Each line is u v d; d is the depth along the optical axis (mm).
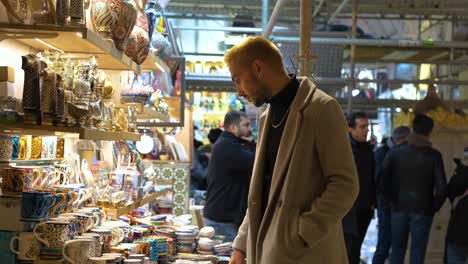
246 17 8695
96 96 2746
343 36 7438
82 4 2387
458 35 8594
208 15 8797
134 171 3525
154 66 4121
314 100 2473
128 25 2971
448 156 7656
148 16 3754
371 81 7430
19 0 2307
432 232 7570
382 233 6840
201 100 9680
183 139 6914
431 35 11359
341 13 8938
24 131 2621
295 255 2398
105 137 2682
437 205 6363
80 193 2752
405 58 8992
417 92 11227
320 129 2430
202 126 9695
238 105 9555
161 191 4219
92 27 2914
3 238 2260
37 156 2715
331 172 2408
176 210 5512
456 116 7742
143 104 3652
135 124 3582
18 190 2305
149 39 3510
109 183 3238
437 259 7531
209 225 5465
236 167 5344
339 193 2373
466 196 6027
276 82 2537
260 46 2518
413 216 6406
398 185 6461
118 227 2939
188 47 8672
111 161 3623
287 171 2447
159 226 3975
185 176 5547
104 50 2670
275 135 2568
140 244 3145
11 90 2449
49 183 2598
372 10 8164
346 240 5648
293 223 2408
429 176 6375
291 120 2482
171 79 5332
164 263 3410
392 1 7480
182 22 9070
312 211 2369
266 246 2459
